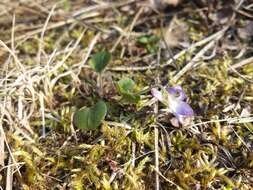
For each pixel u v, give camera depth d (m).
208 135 0.08
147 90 0.09
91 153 0.08
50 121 0.09
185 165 0.08
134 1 0.12
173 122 0.08
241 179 0.08
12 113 0.09
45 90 0.09
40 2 0.12
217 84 0.09
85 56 0.10
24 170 0.08
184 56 0.10
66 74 0.10
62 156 0.08
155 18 0.11
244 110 0.09
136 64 0.10
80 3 0.12
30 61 0.10
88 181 0.08
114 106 0.09
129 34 0.11
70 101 0.09
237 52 0.10
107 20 0.12
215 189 0.08
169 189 0.08
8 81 0.09
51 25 0.12
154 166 0.08
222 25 0.11
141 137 0.08
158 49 0.10
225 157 0.08
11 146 0.08
